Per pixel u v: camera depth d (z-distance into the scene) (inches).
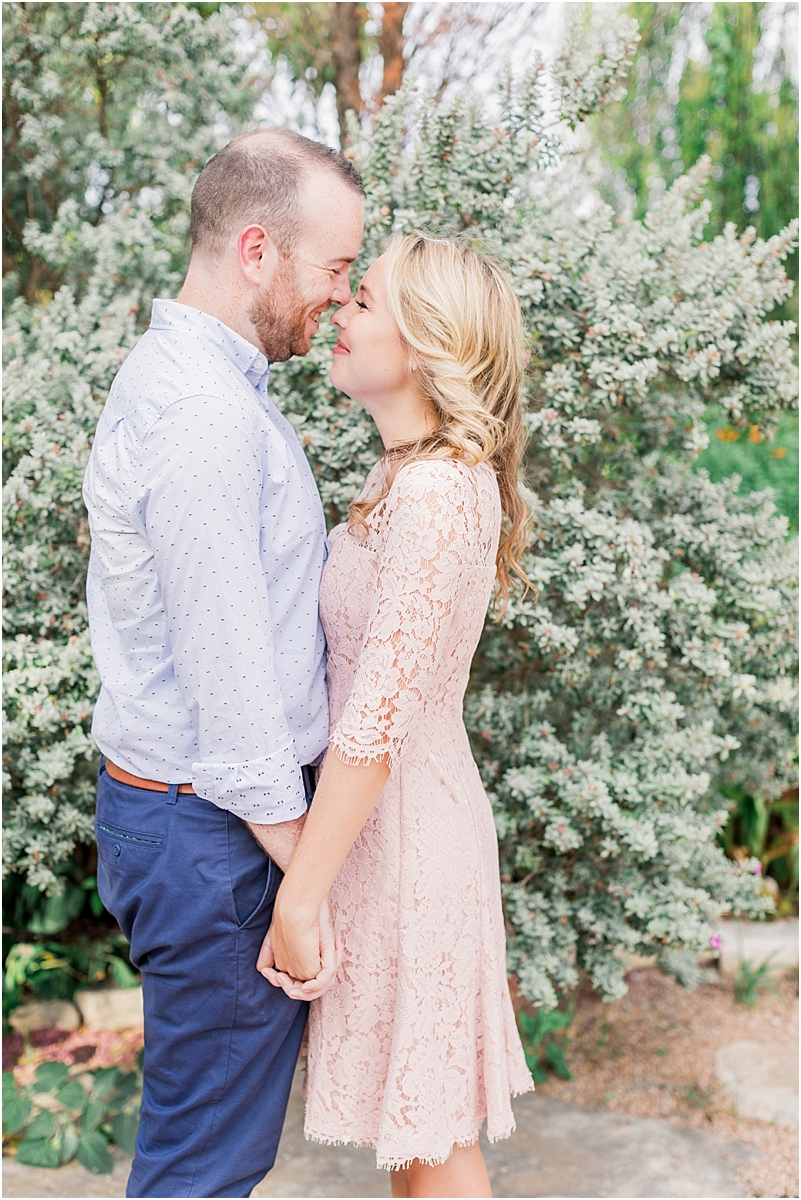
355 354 59.6
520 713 91.6
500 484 67.1
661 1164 84.3
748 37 169.3
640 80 175.8
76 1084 86.4
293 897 52.0
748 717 103.0
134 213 109.2
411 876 57.0
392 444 61.9
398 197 88.5
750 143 172.6
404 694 50.7
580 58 88.6
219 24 112.7
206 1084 56.3
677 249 87.5
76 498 88.8
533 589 84.7
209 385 51.1
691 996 113.7
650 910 88.4
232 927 54.1
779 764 107.0
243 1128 57.3
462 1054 58.9
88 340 94.8
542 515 87.4
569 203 97.1
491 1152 86.0
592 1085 96.7
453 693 60.0
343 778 50.7
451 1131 58.2
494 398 60.6
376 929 57.4
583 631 88.7
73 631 93.1
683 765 91.9
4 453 93.1
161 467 49.4
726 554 89.4
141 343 56.2
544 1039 102.7
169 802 54.5
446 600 51.3
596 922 89.2
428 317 56.6
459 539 51.4
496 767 91.3
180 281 103.9
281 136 57.0
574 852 93.0
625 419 94.8
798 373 91.0
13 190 119.6
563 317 87.0
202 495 48.9
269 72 146.6
